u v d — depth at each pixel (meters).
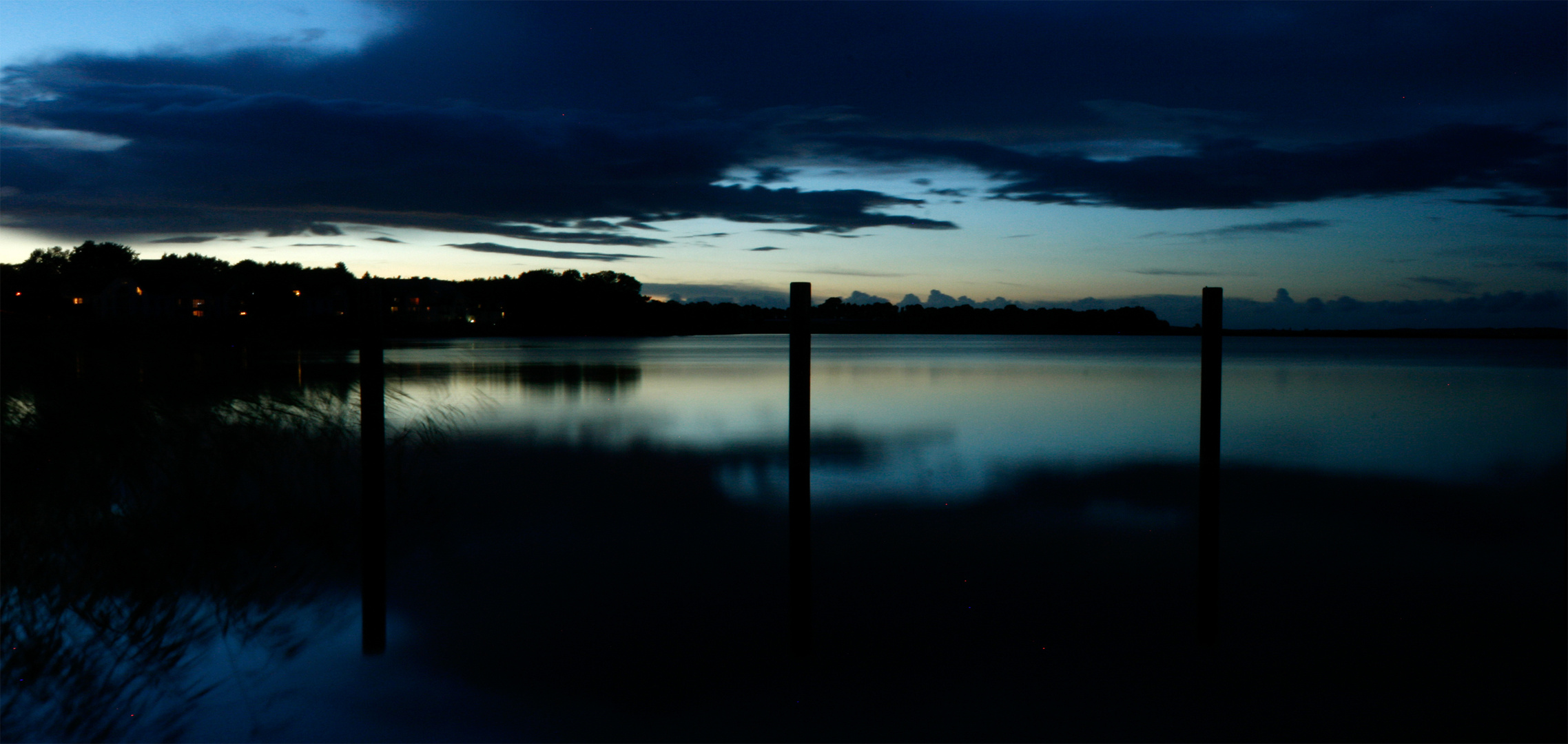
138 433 9.64
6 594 5.91
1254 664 5.18
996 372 38.12
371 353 5.04
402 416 15.84
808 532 5.18
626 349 64.94
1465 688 4.87
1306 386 29.72
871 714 4.59
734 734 4.36
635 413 19.38
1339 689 4.86
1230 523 8.82
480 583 6.62
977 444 14.68
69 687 4.75
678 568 7.07
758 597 6.36
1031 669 5.12
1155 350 76.12
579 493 10.12
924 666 5.16
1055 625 5.81
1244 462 12.91
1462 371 40.25
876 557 7.41
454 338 99.25
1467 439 15.86
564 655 5.28
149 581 6.27
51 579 6.17
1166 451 13.90
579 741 4.30
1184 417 19.20
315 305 78.25
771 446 14.11
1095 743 4.30
